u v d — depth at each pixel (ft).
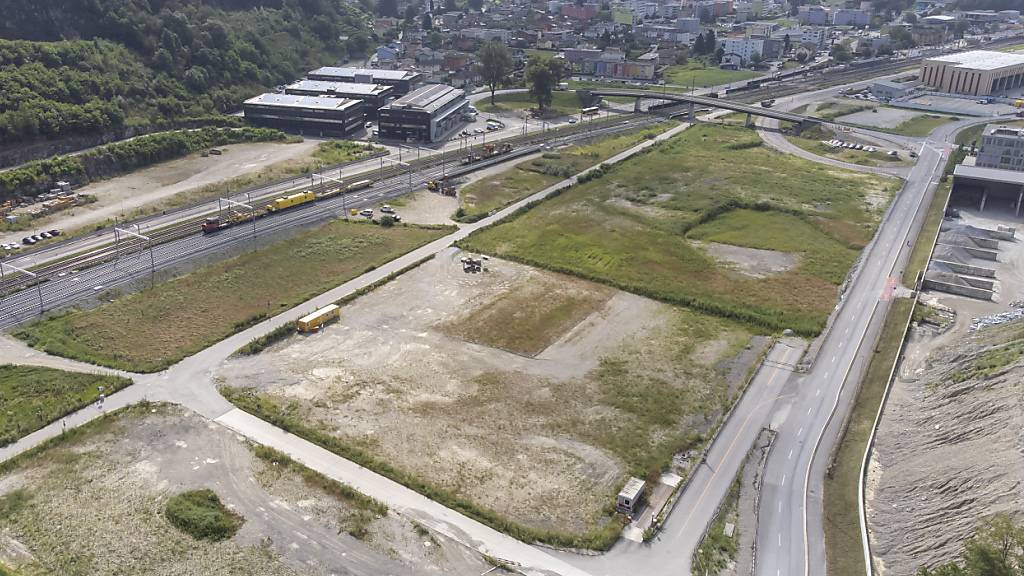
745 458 305.94
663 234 543.80
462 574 244.01
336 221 560.61
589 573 246.27
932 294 461.78
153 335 386.73
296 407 330.54
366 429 317.63
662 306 440.86
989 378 317.83
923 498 271.08
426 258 496.64
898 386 359.25
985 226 577.84
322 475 286.46
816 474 296.71
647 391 352.28
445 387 350.84
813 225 569.64
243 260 483.51
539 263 492.13
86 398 328.70
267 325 400.67
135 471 285.64
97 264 469.98
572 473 295.07
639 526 268.21
